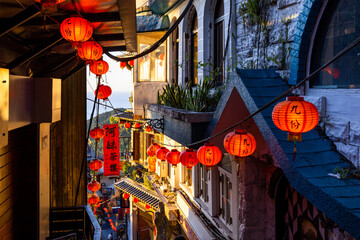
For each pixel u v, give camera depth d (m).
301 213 3.52
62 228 6.66
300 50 3.27
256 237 4.11
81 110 7.46
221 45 6.57
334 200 2.04
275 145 2.83
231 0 5.20
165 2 8.39
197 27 7.76
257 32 4.37
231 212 4.99
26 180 4.91
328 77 3.03
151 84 10.12
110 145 8.80
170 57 9.61
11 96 3.50
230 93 3.79
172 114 5.21
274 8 3.92
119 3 3.50
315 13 3.11
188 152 4.27
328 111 2.90
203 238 5.83
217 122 4.10
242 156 3.14
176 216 8.20
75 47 3.26
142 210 12.49
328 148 2.76
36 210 4.93
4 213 4.24
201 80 6.93
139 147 13.15
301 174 2.43
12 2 3.08
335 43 2.94
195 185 6.74
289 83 3.47
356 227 1.86
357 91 2.60
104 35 5.42
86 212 6.65
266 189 4.09
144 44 10.16
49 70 5.69
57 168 7.33
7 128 3.10
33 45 5.26
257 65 4.35
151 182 10.42
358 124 2.49
